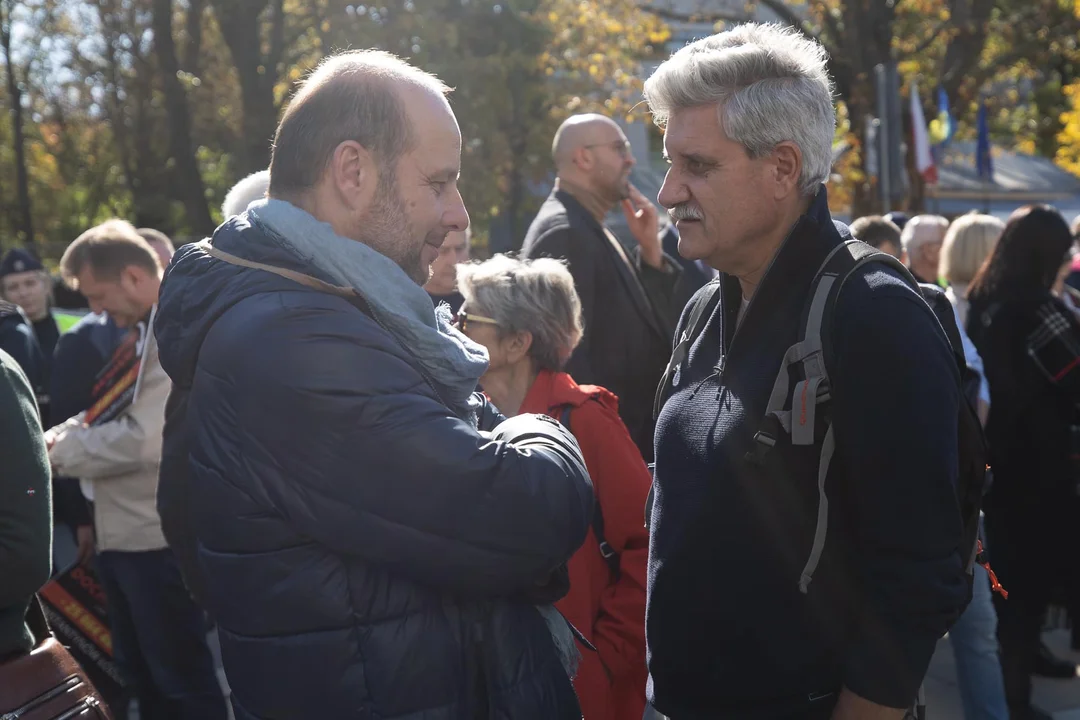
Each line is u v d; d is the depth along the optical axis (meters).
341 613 1.38
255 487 1.37
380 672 1.39
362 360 1.36
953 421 1.44
